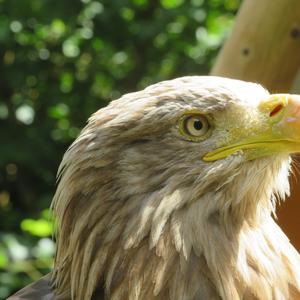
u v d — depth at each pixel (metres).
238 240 5.59
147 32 17.89
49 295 6.15
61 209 5.89
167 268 5.49
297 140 5.44
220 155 5.60
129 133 5.64
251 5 7.33
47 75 18.50
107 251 5.63
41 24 17.52
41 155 17.31
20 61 18.09
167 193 5.61
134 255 5.54
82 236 5.77
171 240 5.53
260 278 5.53
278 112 5.52
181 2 18.16
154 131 5.63
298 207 7.05
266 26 7.28
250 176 5.59
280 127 5.50
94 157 5.68
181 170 5.63
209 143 5.61
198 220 5.57
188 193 5.61
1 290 11.69
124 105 5.75
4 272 12.14
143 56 19.02
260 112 5.57
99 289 5.78
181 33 18.45
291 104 5.49
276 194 5.88
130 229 5.57
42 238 12.78
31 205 17.58
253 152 5.57
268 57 7.34
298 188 6.84
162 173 5.63
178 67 19.05
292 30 7.26
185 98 5.61
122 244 5.58
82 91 18.80
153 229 5.53
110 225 5.64
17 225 16.55
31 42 18.12
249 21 7.33
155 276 5.48
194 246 5.53
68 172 5.81
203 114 5.59
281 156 5.60
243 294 5.48
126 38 18.38
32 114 17.28
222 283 5.45
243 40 7.37
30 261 12.20
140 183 5.64
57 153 17.75
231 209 5.63
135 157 5.64
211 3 18.33
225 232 5.60
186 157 5.62
